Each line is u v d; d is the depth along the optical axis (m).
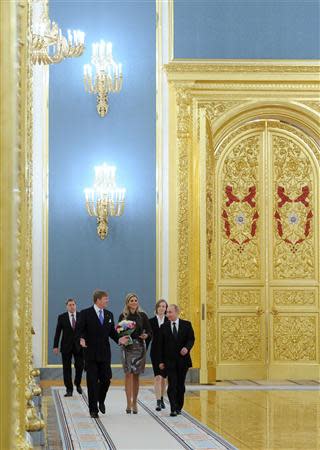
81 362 14.72
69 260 17.03
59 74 17.28
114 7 17.50
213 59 17.50
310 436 10.39
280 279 18.06
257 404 13.62
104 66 17.19
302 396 14.76
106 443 9.83
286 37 17.67
